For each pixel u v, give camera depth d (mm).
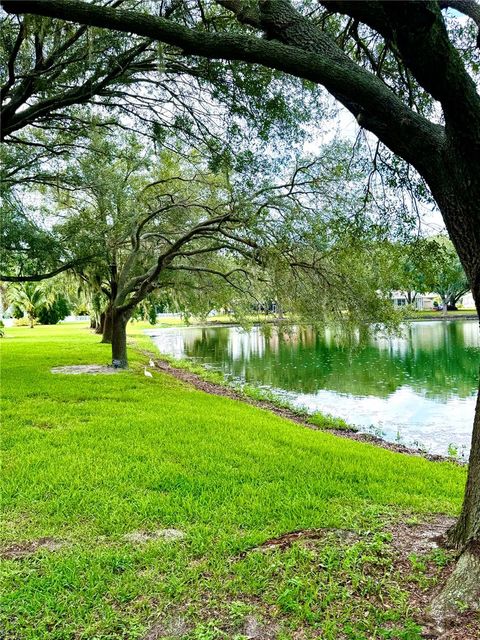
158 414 8242
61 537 3756
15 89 7438
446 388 14359
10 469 5254
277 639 2537
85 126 9133
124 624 2697
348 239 6312
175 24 2930
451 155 2895
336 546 3494
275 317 12969
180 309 22172
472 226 2988
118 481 4930
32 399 9188
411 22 2316
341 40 5070
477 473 3266
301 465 5711
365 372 17844
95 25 2971
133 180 14977
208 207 12867
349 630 2549
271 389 14477
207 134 8234
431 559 3225
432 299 72562
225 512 4219
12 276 11688
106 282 23672
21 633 2633
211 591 2984
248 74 6656
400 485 5316
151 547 3559
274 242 9836
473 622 2510
